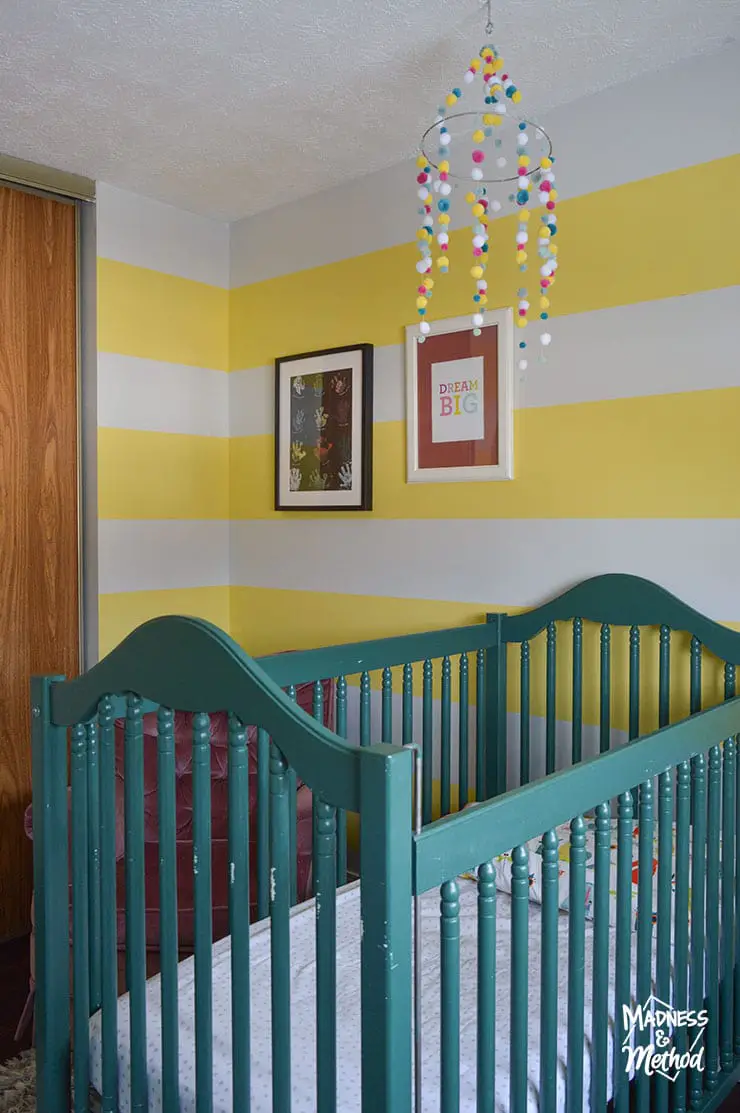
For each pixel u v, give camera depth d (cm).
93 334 284
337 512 287
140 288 296
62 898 149
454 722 260
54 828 149
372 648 214
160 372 303
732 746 168
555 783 118
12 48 201
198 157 263
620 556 222
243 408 318
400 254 267
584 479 228
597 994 130
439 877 100
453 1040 104
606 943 130
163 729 129
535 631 235
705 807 157
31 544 277
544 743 239
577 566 230
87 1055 144
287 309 302
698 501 208
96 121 239
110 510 289
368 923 97
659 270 214
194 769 125
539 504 237
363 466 276
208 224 316
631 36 196
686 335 210
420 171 262
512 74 213
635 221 217
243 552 319
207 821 125
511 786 246
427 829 100
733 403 203
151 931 204
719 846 167
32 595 277
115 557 291
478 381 247
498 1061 132
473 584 253
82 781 144
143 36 196
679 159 210
